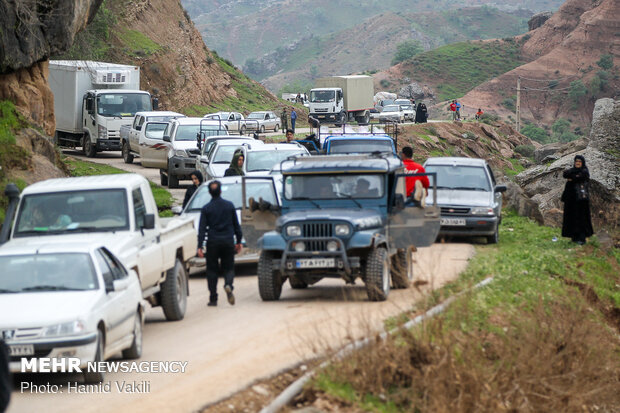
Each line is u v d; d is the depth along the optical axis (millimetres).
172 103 166875
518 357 21203
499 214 45000
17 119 47750
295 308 26844
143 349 22594
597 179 63812
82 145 88562
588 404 23562
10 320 18469
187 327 25297
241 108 192250
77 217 24469
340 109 157125
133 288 21984
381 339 19719
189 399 17625
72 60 88312
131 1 175625
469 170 45719
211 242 27922
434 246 41875
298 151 48781
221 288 32562
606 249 42094
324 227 26953
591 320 30094
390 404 18438
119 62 157375
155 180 70438
